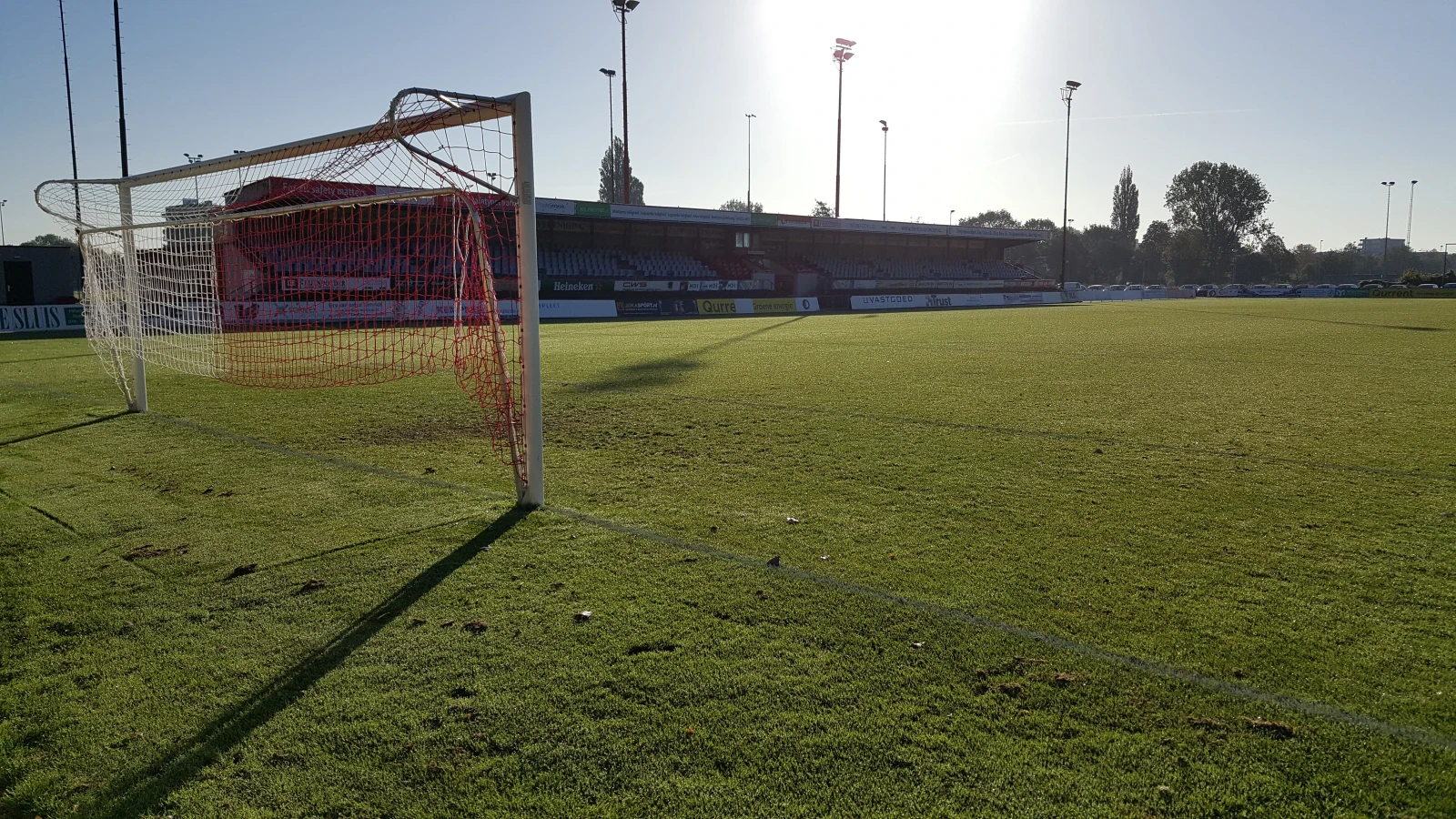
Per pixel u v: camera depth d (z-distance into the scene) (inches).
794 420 332.2
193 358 449.7
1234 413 342.6
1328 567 164.7
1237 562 167.3
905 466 253.4
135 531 193.9
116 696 118.6
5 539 189.0
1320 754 101.2
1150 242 3959.2
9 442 302.0
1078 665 123.5
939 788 94.8
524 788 95.9
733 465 257.4
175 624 142.0
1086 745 103.0
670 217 1596.9
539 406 210.5
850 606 145.6
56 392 431.5
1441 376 461.7
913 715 110.0
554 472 250.7
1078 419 332.2
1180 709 111.3
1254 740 104.3
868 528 191.5
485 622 140.2
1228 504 209.5
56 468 260.5
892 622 138.7
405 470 255.9
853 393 406.9
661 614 142.7
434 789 96.2
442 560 172.2
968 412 348.5
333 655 129.3
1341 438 290.5
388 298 465.4
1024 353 612.1
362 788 96.7
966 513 202.8
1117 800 92.8
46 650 133.4
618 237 1740.9
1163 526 191.8
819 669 122.6
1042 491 222.8
